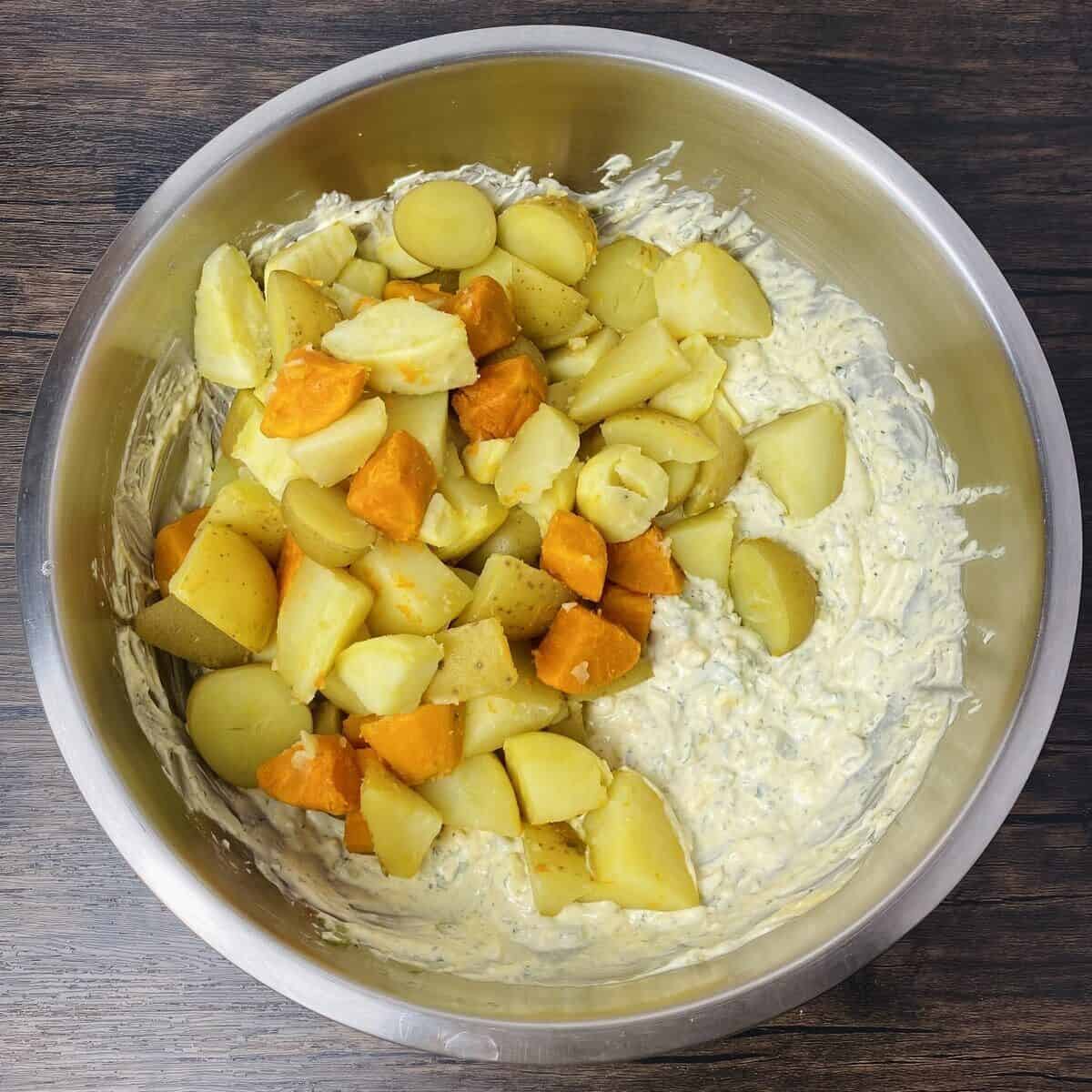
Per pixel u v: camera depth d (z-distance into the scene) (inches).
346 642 18.4
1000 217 20.9
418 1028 16.3
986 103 20.9
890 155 18.2
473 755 19.1
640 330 20.0
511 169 19.9
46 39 20.2
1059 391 20.8
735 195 19.8
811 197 19.2
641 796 19.2
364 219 19.9
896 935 16.9
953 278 18.2
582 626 18.9
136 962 19.6
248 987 19.6
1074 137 20.9
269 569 18.9
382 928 18.8
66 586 17.5
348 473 18.4
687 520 20.3
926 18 20.8
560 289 20.0
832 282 19.9
